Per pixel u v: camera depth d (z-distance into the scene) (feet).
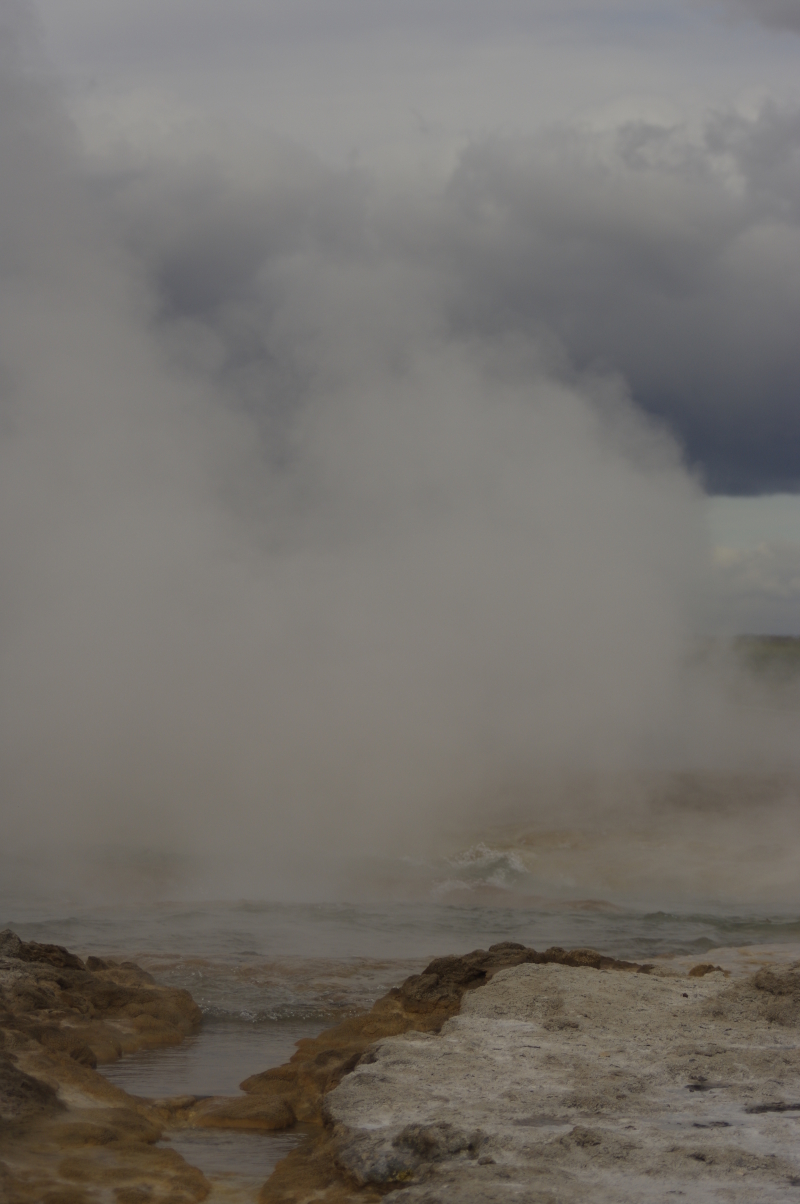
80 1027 39.06
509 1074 30.58
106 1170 25.99
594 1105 27.76
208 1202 25.44
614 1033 34.58
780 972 38.01
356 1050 35.86
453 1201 22.03
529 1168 23.77
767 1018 35.70
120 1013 42.22
